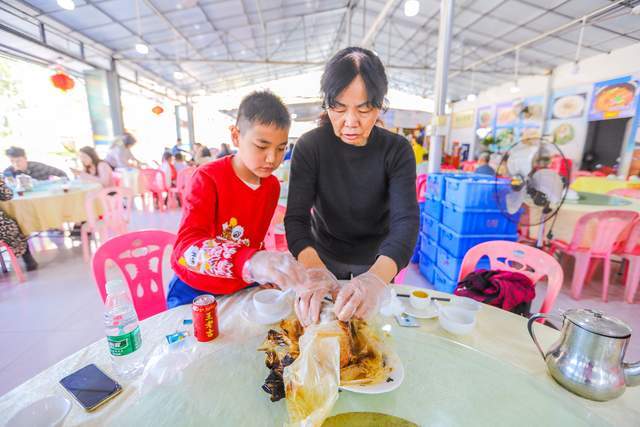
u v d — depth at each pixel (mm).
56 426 512
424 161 5180
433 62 10211
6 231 2578
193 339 789
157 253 1394
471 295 1312
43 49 5328
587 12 5305
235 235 1114
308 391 558
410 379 655
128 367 688
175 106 13352
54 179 4133
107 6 5035
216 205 1043
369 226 1215
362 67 801
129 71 8305
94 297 2410
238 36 7859
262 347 733
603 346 608
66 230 4215
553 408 587
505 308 1243
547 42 6703
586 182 4965
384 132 1125
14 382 1565
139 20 5402
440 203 2639
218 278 1044
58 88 4363
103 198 3092
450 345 770
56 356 1750
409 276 3029
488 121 10977
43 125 7727
